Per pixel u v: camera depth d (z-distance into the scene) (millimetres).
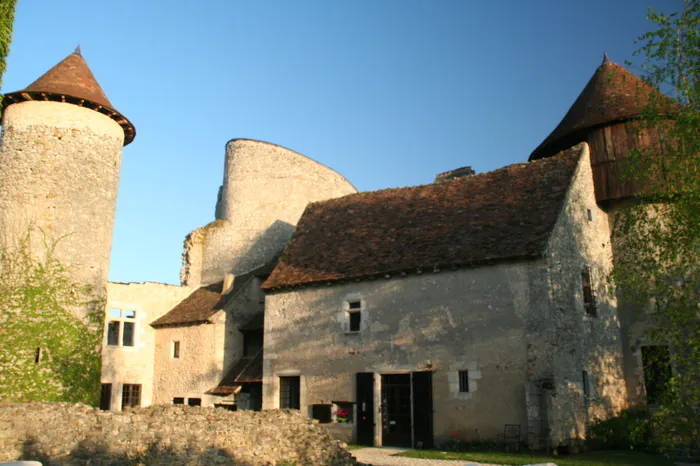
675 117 11250
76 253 17125
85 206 17578
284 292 18719
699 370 10234
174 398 22500
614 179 16953
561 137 18406
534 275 14234
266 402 18172
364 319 16797
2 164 17328
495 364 14297
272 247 28406
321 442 12516
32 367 15547
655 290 12539
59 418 9539
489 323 14617
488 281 14875
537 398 13398
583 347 14883
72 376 16219
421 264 15930
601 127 17516
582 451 13625
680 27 10953
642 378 16250
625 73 18500
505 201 16734
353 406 16469
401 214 18797
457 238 16219
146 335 23906
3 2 12352
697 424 10031
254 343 22328
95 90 18703
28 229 16578
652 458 12469
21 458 8828
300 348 17891
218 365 21609
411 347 15742
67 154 17500
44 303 16156
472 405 14414
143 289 24234
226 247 28250
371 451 14562
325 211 21094
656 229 11562
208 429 10852
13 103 17703
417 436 15031
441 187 19141
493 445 13812
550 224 14812
